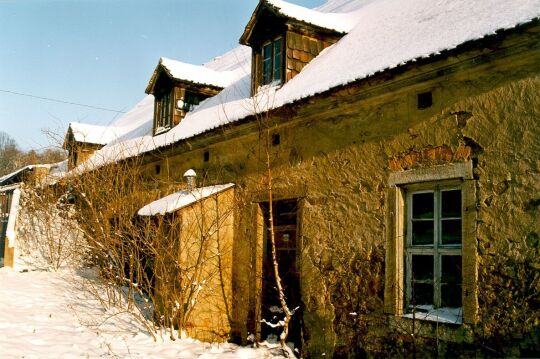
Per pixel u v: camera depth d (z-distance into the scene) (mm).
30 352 5508
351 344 5410
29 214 11922
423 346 4719
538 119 4160
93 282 9695
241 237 7328
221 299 7250
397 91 5266
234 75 11836
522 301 4070
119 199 9039
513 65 4379
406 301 5070
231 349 6500
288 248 6777
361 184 5578
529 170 4172
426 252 4977
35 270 10766
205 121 8742
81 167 12477
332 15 8570
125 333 6777
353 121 5781
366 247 5414
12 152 41719
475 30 4535
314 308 5914
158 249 7090
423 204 5164
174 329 7004
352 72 5613
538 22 3887
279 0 7848
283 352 5867
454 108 4777
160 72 10961
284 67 7637
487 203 4414
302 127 6477
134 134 13477
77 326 6898
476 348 4309
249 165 7355
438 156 4852
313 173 6207
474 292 4383
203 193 7316
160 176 9797
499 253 4273
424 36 5379
